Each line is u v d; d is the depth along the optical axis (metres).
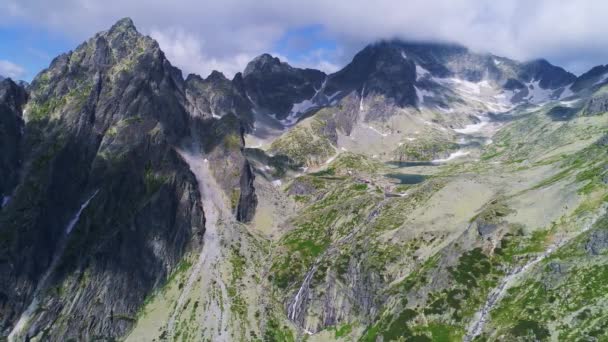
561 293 181.50
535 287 192.12
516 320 181.50
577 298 175.00
